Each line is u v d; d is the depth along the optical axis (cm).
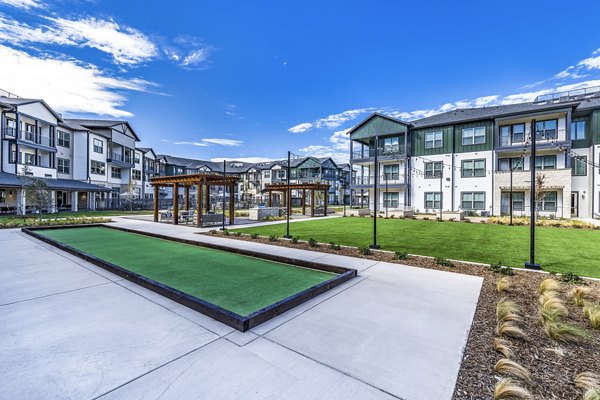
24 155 2456
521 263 680
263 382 233
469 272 589
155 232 1198
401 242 984
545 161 2092
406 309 396
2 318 353
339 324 346
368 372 249
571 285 501
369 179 2859
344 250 814
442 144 2444
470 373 249
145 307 391
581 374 239
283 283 520
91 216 2116
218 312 351
